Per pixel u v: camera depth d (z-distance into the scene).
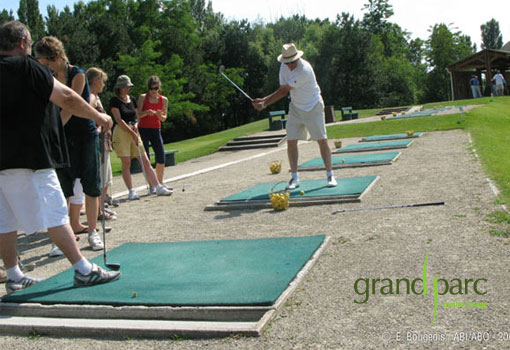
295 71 6.75
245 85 59.12
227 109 58.88
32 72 3.41
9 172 3.46
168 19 51.66
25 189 3.48
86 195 5.04
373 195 6.21
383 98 53.47
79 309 3.31
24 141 3.43
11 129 3.40
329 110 26.02
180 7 53.06
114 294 3.46
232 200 6.69
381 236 4.46
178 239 5.13
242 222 5.64
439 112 21.52
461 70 39.56
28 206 3.50
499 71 37.38
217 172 11.02
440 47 61.75
